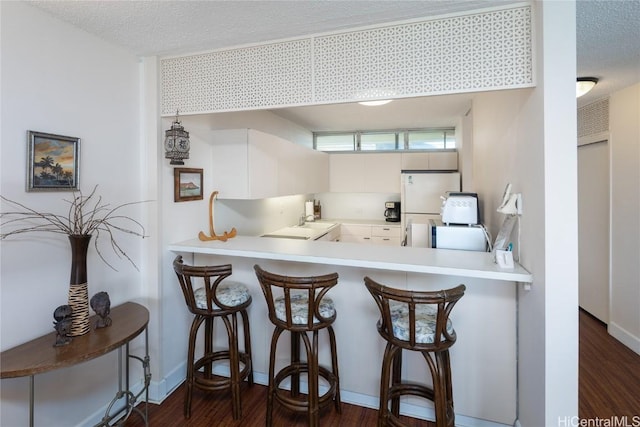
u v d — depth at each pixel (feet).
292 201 15.43
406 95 5.55
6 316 4.84
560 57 4.55
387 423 5.49
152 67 7.09
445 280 6.42
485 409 6.27
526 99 5.39
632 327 9.29
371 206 18.11
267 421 6.23
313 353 5.81
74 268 5.24
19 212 4.97
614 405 7.01
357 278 6.95
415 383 6.64
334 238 15.42
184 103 6.97
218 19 5.51
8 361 4.41
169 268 7.55
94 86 6.13
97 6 5.11
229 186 8.83
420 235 10.09
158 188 7.16
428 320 5.42
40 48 5.22
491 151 8.17
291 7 5.12
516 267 5.58
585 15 5.31
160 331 7.28
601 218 10.74
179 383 7.86
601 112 10.39
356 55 5.81
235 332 6.72
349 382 7.11
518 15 5.00
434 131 16.47
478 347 6.26
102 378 6.42
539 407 4.93
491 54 5.13
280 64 6.27
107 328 5.47
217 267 6.24
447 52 5.34
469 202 8.21
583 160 11.68
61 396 5.65
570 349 4.57
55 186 5.43
